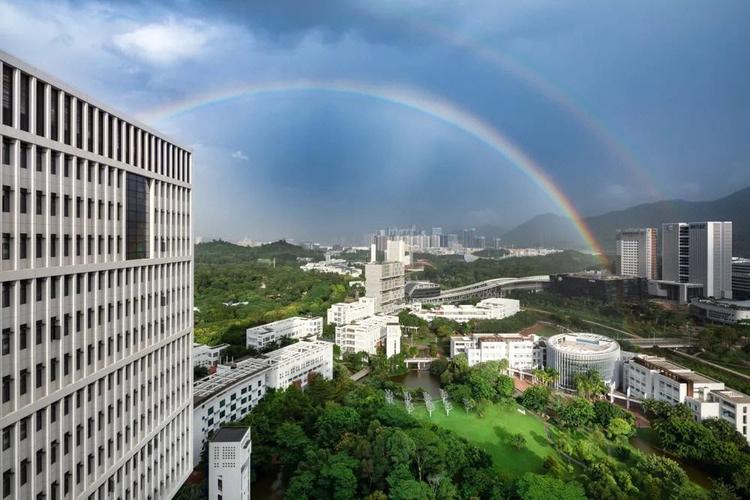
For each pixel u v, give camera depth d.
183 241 86.69
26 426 49.75
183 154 85.88
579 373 156.00
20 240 48.69
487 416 134.75
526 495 81.69
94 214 60.44
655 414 128.00
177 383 84.62
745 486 90.75
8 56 46.19
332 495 87.00
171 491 82.12
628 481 91.94
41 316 51.59
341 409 113.81
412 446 92.94
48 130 52.03
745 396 124.19
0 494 46.53
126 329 68.12
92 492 59.81
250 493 93.25
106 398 62.97
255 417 110.75
